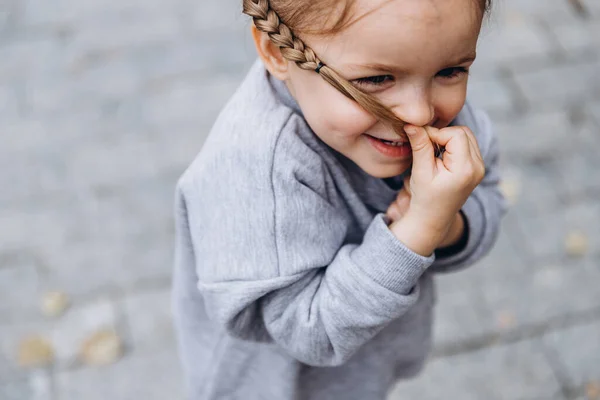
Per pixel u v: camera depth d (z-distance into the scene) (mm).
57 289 2291
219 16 3029
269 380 1318
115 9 3078
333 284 973
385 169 934
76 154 2619
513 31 2953
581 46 2895
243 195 969
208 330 1360
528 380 2109
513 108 2732
